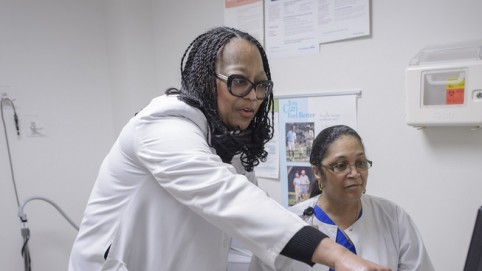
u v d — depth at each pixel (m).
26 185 1.96
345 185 1.09
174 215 0.83
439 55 1.33
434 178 1.43
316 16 1.64
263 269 1.11
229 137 0.80
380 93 1.52
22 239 1.95
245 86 0.75
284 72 1.76
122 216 0.86
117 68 2.24
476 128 1.33
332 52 1.62
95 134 2.25
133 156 0.81
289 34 1.72
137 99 2.22
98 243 0.90
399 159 1.50
